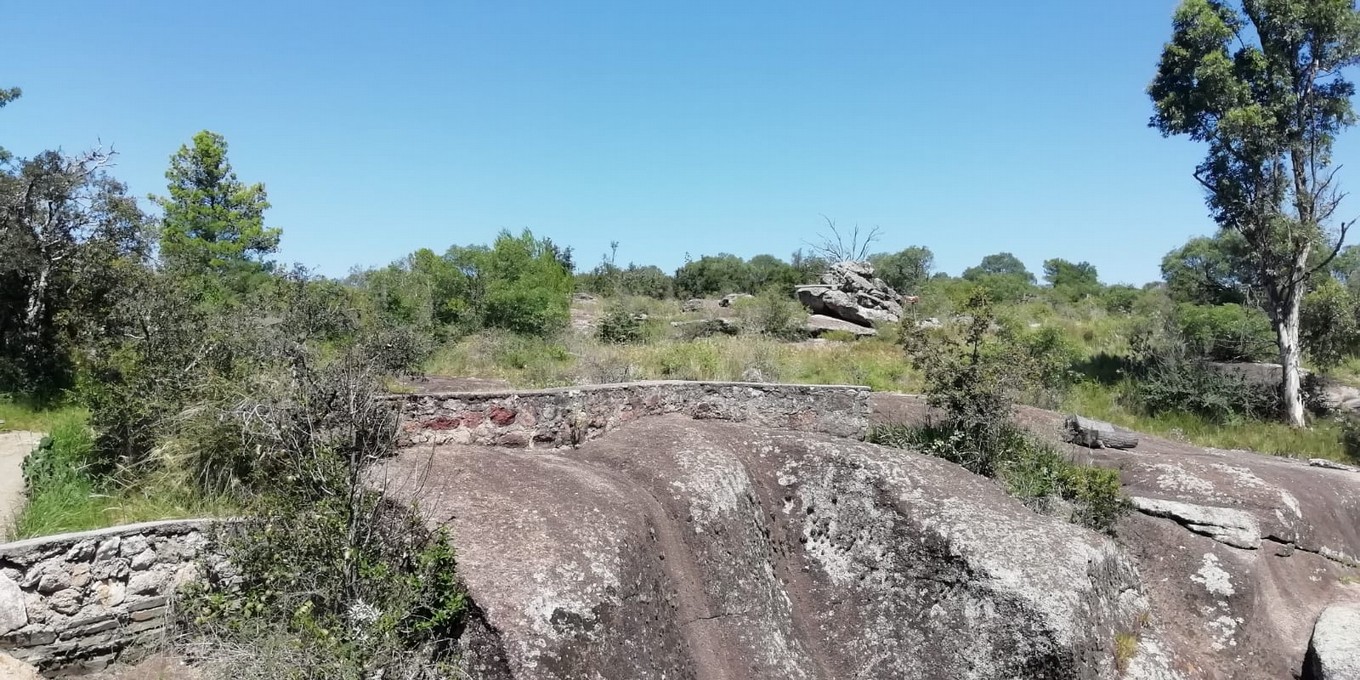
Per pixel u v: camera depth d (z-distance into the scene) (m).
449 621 4.39
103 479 6.48
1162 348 18.41
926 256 46.34
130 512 5.69
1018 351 9.21
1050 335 18.92
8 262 12.57
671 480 6.17
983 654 5.96
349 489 4.57
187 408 6.52
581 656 4.30
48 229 13.29
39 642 4.31
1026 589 6.02
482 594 4.32
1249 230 17.31
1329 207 16.36
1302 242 16.17
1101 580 6.57
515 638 4.16
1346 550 9.26
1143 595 7.30
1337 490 10.00
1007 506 7.15
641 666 4.63
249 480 6.10
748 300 28.31
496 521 4.97
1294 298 16.30
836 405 9.19
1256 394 16.34
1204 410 16.05
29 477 6.52
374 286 21.27
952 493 7.07
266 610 4.45
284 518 4.66
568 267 47.28
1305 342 18.25
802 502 7.14
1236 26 17.33
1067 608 5.93
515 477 5.62
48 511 5.64
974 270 74.12
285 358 7.12
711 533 6.00
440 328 20.31
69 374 12.71
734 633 5.71
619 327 23.47
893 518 6.81
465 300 21.92
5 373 12.12
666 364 16.03
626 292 39.91
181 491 6.03
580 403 7.04
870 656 6.27
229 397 6.27
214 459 6.19
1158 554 8.12
